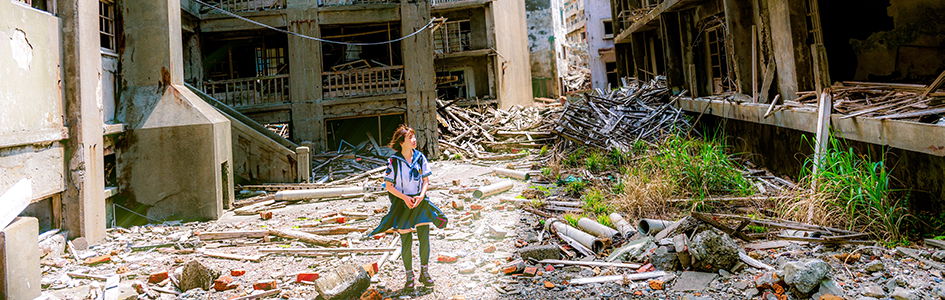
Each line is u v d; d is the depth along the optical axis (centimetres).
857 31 884
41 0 635
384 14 1579
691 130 1345
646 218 616
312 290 461
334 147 1766
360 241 648
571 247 563
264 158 1171
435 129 1595
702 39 1376
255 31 1584
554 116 1833
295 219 820
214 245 655
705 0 1296
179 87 905
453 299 414
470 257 544
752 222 564
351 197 1000
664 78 1709
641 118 1468
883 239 513
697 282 425
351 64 1741
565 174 1111
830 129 714
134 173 839
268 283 467
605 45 3238
